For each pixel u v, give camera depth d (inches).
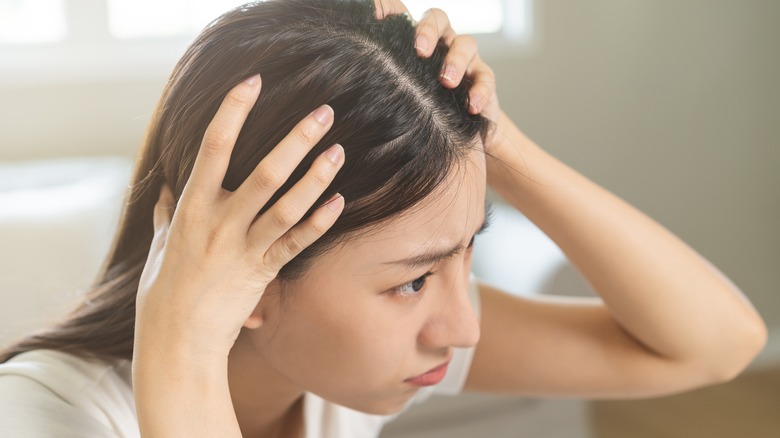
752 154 130.4
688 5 125.6
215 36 30.7
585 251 39.6
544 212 39.0
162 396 27.0
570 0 122.1
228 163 27.5
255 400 36.7
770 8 128.4
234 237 26.6
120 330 34.9
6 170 94.1
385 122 27.9
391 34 29.5
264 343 32.0
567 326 42.8
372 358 31.0
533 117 123.0
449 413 81.0
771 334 129.8
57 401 32.0
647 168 127.5
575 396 43.6
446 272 30.8
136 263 35.4
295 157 25.5
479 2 122.3
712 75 127.7
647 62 125.4
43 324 39.8
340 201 26.5
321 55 28.5
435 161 28.5
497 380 43.4
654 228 40.6
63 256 77.9
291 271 29.4
